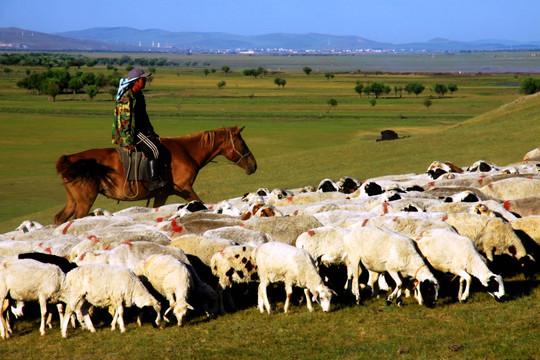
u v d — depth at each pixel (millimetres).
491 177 19562
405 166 45406
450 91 181375
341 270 12664
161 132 90875
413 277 10469
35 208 43719
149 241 12773
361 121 109562
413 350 8492
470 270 10344
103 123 105312
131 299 10320
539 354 7945
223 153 19438
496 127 56562
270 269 10664
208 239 12117
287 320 10234
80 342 10023
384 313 10164
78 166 17125
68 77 186625
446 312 9906
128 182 17344
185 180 18531
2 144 78812
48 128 97000
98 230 14500
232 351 9031
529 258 11578
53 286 10484
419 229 12156
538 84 125812
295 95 180500
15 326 11352
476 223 11844
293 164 52031
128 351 9375
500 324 9109
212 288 10953
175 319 10703
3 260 11664
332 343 9070
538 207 13977
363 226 11453
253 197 19062
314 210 15727
